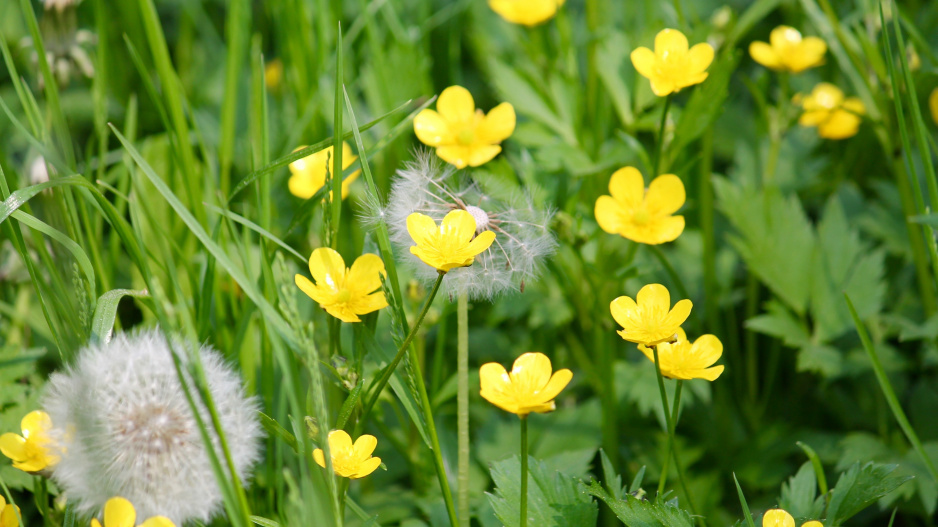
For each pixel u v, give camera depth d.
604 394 0.95
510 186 0.95
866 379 1.00
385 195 1.00
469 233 0.87
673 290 1.02
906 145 0.91
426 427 0.88
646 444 0.98
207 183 0.96
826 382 0.99
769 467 0.98
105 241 1.02
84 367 0.86
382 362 0.90
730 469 0.98
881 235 1.03
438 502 0.92
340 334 0.89
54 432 0.86
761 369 1.03
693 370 0.88
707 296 1.01
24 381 0.96
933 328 0.97
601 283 0.97
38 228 0.88
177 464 0.85
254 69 1.01
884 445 0.96
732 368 1.01
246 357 0.92
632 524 0.87
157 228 0.88
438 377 0.95
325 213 0.88
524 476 0.86
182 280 0.97
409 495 0.94
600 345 0.97
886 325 1.00
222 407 0.86
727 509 0.97
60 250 0.91
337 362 0.88
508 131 0.93
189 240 0.97
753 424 1.00
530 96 1.01
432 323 0.93
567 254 0.98
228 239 0.96
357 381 0.88
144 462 0.85
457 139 0.93
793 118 1.02
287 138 1.01
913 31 0.97
